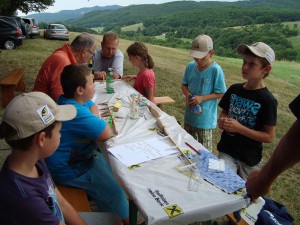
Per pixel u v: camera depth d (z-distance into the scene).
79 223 1.74
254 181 1.11
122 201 2.29
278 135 5.54
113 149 2.10
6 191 1.18
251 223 1.87
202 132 3.23
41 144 1.29
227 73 13.61
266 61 2.21
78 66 2.27
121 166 1.89
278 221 2.16
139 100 3.29
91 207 2.65
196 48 3.04
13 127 1.23
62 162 2.18
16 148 1.25
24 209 1.19
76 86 2.21
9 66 9.21
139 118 2.75
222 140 2.57
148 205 1.53
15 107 1.25
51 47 14.84
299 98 0.91
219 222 2.53
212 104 3.19
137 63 3.64
